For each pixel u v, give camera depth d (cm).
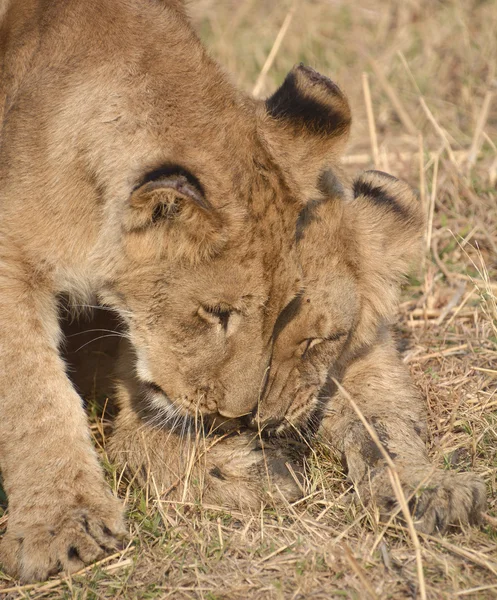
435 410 828
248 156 702
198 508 688
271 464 739
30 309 717
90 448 692
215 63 780
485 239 1089
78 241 724
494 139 1279
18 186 728
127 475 741
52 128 732
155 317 719
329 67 1481
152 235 685
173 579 614
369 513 664
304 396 746
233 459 739
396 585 593
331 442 775
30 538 635
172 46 759
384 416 773
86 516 650
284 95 746
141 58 744
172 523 670
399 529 653
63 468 669
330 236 754
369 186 839
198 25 1563
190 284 693
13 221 721
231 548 643
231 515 687
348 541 646
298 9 1611
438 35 1535
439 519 649
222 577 612
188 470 704
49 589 619
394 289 811
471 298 994
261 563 624
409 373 847
